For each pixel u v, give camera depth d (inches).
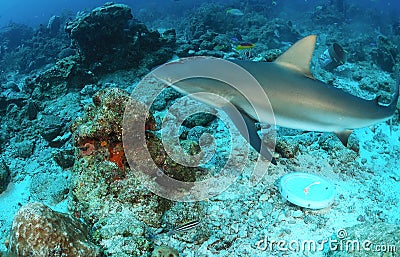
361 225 60.7
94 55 165.6
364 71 182.5
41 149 117.2
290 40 291.4
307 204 71.5
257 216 72.2
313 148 99.0
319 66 176.9
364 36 321.1
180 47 195.8
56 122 122.2
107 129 70.2
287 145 93.3
